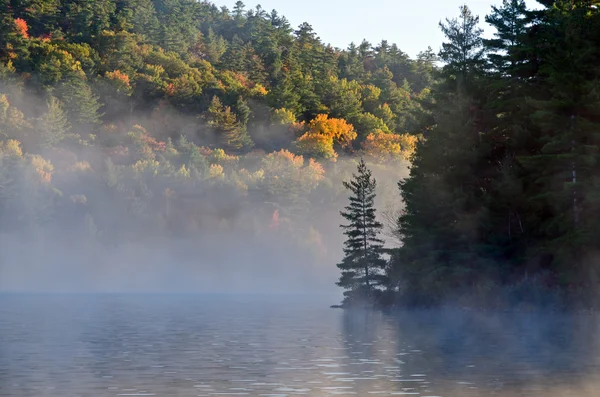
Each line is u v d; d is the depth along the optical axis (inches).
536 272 2576.3
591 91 2367.1
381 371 997.2
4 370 1018.7
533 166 2541.8
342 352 1246.9
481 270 2628.0
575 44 2524.6
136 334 1627.7
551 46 2684.5
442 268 2669.8
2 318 2197.3
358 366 1053.8
